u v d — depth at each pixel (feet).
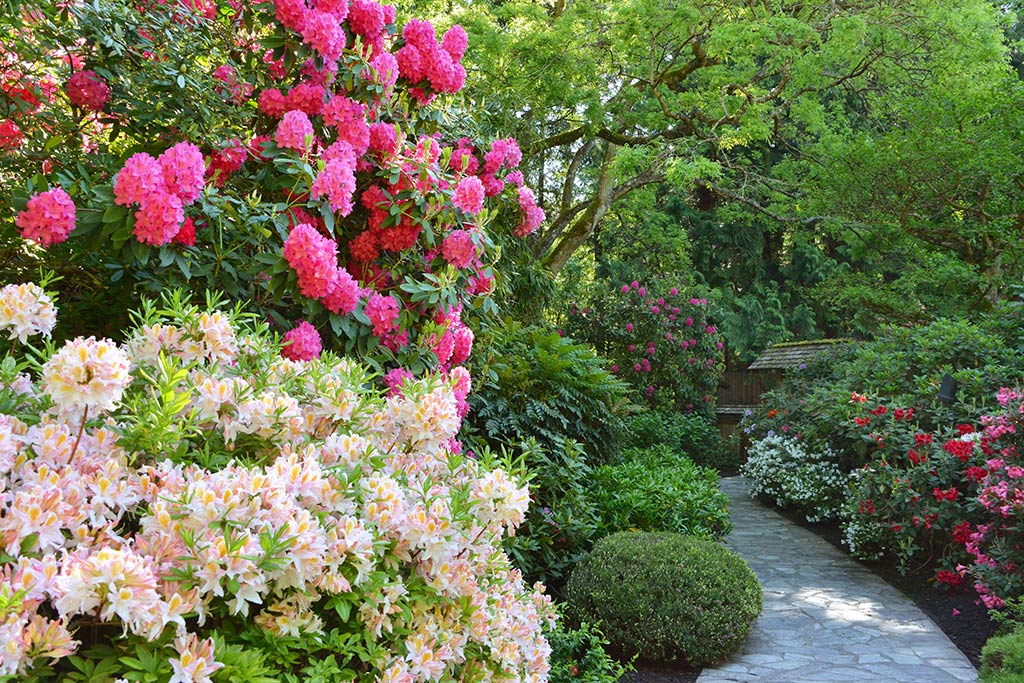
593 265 59.82
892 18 34.06
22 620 4.49
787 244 69.41
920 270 39.73
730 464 46.98
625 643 15.92
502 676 7.74
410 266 12.05
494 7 35.47
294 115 10.73
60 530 5.41
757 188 43.55
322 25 10.93
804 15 33.55
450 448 10.08
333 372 7.63
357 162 11.71
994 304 38.01
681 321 49.49
